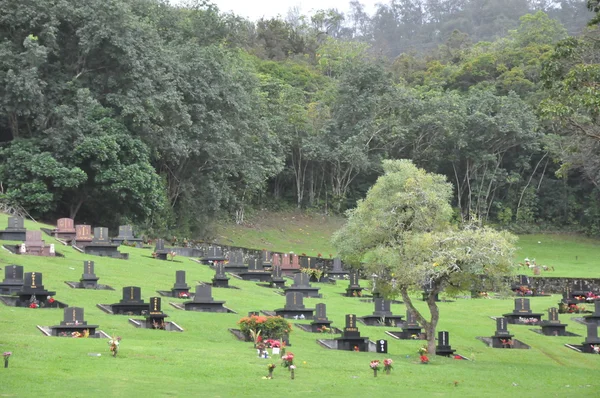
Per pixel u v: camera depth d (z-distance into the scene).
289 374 23.69
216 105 71.69
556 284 62.47
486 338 38.09
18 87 60.00
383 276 34.62
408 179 37.25
